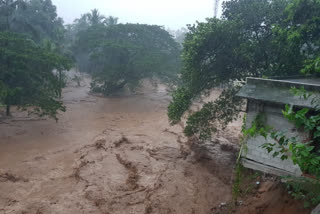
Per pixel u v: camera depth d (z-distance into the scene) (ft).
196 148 53.11
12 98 56.85
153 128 67.41
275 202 27.35
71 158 46.85
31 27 120.06
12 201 32.86
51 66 66.18
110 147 52.54
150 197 35.19
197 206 33.76
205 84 48.32
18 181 37.73
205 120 47.24
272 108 29.76
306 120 14.56
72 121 69.97
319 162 13.58
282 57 42.34
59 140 55.77
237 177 32.60
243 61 45.65
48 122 67.00
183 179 40.42
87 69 146.92
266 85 30.17
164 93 119.34
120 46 96.68
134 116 78.79
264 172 31.12
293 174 28.84
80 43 121.19
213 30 43.45
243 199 30.73
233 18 49.60
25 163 43.62
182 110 46.16
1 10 112.37
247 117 31.99
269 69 44.34
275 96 28.55
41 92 61.31
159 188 37.47
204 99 103.71
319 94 25.85
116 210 32.17
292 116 14.85
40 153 48.24
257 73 47.24
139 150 51.67
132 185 37.99
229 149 53.31
